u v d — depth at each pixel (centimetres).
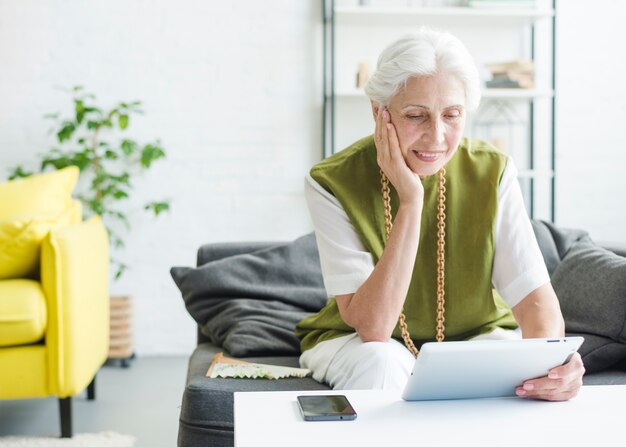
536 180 435
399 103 158
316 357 179
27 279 282
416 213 162
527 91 402
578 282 204
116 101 412
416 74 154
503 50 428
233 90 418
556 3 424
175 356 416
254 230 423
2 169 408
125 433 278
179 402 321
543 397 124
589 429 109
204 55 415
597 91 435
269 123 420
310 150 423
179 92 415
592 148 436
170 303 419
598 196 438
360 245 173
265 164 421
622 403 123
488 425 111
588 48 434
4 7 405
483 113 432
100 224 326
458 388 122
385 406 120
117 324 388
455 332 176
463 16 402
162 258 418
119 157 412
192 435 169
